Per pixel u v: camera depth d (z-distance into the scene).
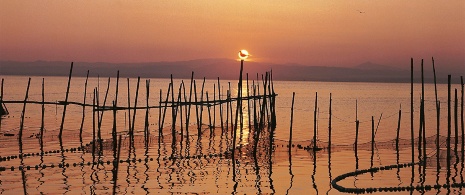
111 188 29.36
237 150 43.16
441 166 36.28
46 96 134.25
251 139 51.25
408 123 74.50
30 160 37.47
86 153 40.81
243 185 30.66
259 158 39.50
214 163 37.41
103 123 67.25
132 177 32.41
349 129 64.25
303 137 54.44
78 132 54.44
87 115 79.56
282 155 40.81
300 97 164.50
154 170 34.72
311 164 37.09
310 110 102.56
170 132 56.03
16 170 33.94
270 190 29.52
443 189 30.19
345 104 128.62
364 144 47.25
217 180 31.88
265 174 33.66
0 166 35.09
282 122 73.44
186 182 31.25
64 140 47.97
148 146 45.03
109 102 117.12
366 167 36.00
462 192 29.48
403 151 43.06
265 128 61.72
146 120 47.19
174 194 28.31
